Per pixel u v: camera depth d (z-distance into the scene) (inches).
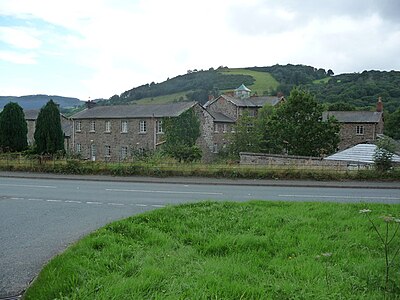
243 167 929.5
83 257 266.2
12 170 1056.8
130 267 250.1
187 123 1847.9
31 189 721.6
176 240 324.2
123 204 549.3
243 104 2541.8
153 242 317.7
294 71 4963.1
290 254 288.2
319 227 370.0
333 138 1817.2
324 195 648.4
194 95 4010.8
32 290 211.8
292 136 1811.0
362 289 219.6
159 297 199.9
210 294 206.1
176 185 798.5
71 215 463.5
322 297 205.5
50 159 1091.3
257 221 390.9
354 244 309.9
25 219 438.6
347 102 3275.1
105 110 2145.7
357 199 596.7
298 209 461.1
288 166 932.6
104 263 257.3
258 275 239.9
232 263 261.4
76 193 666.2
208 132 2133.4
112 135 2003.0
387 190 731.4
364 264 259.6
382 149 900.6
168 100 3983.8
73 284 217.2
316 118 1830.7
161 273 235.1
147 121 1904.5
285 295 205.2
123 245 301.1
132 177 925.8
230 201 530.9
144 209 506.6
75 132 2126.0
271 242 315.0
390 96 3403.1
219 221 391.5
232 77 4726.9
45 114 1435.8
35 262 279.9
